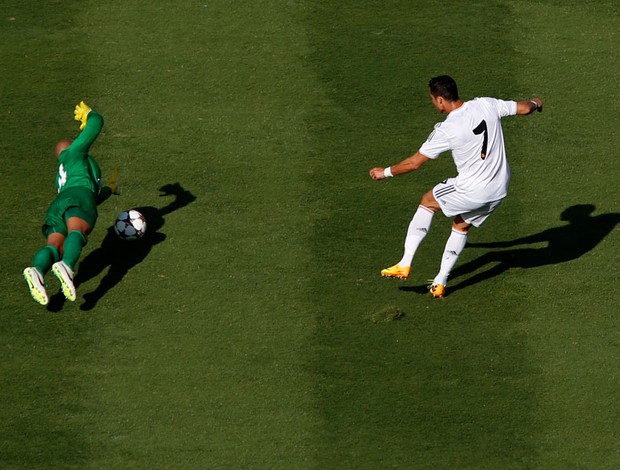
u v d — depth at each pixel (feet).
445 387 114.83
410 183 142.61
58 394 113.19
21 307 123.13
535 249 133.49
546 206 139.85
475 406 112.88
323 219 136.46
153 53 163.94
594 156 147.84
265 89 157.89
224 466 106.22
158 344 119.24
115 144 147.74
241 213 136.98
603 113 155.22
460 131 116.98
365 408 112.37
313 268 129.29
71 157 124.57
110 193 128.98
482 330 122.01
